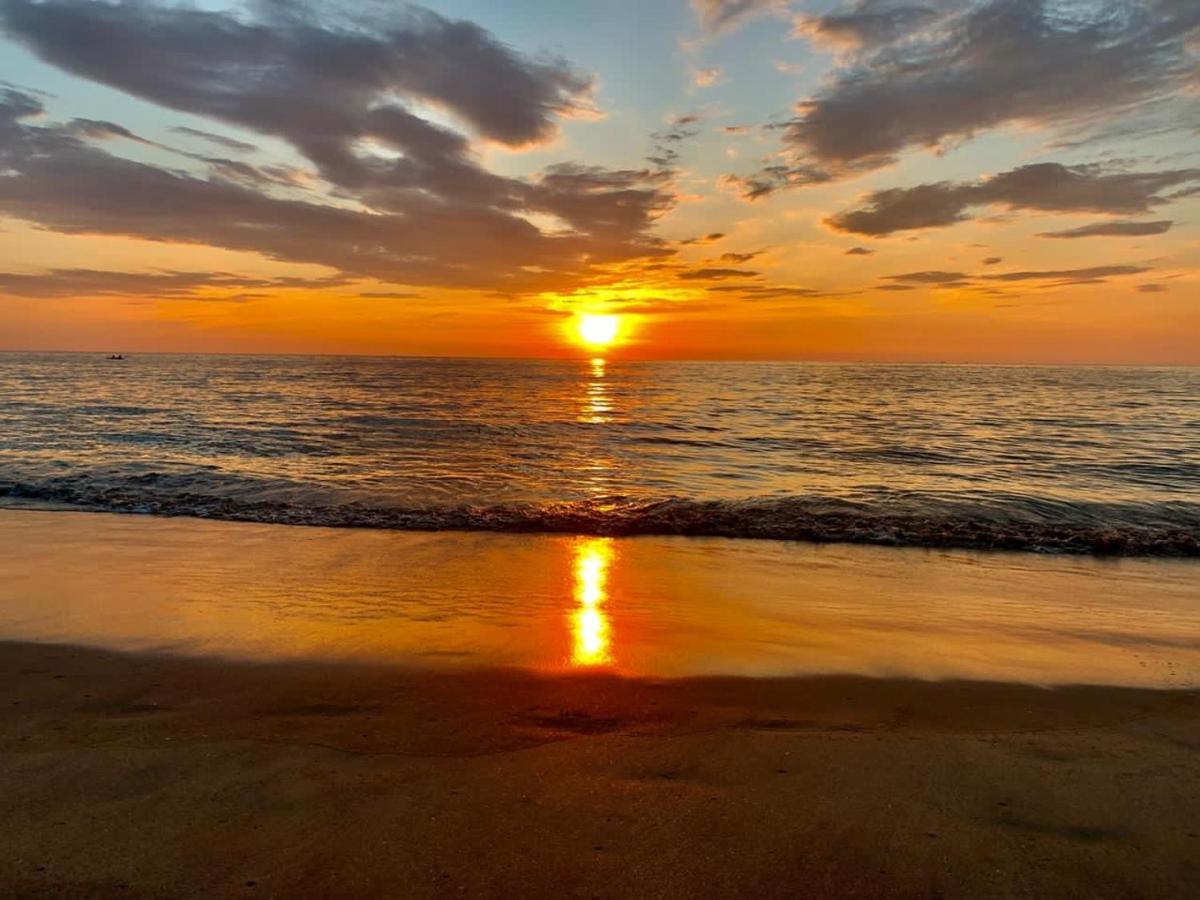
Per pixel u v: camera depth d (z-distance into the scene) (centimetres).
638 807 290
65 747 341
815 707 416
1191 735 377
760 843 265
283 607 619
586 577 748
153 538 891
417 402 4025
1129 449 2062
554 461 1722
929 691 448
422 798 295
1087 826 282
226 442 1947
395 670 470
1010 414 3519
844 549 897
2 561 771
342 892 233
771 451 1991
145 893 231
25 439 1902
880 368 18112
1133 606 670
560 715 395
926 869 252
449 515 1044
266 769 319
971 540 939
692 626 589
